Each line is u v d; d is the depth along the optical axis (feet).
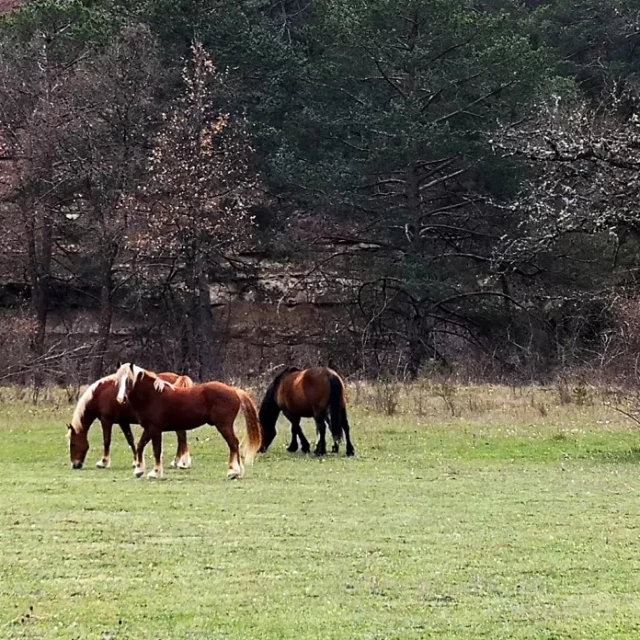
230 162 117.19
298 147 123.65
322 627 23.13
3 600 25.02
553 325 122.31
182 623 23.32
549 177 77.20
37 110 119.14
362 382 91.91
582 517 36.78
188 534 32.71
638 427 65.05
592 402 76.43
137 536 32.30
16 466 50.37
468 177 125.59
